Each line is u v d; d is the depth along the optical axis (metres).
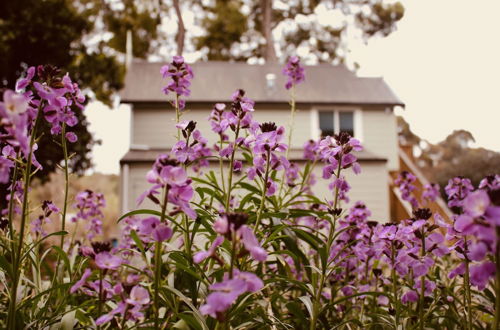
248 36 26.91
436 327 2.63
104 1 25.12
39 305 2.46
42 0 15.24
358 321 2.35
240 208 2.60
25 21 14.59
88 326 1.98
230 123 2.38
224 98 14.05
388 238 2.23
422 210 2.29
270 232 2.55
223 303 1.15
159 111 13.38
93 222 3.88
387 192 12.83
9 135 1.69
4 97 1.46
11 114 1.45
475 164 28.67
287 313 2.71
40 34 14.80
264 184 2.20
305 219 3.46
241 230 1.32
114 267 1.71
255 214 2.62
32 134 1.81
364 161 12.93
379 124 14.50
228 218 1.33
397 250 2.30
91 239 3.93
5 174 1.73
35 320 2.03
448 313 2.67
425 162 39.47
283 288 2.85
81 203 3.87
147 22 25.72
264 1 25.09
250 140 2.25
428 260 2.15
